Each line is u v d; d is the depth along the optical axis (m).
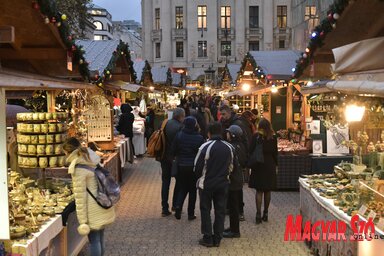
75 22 24.09
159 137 7.76
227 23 51.88
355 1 4.52
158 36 52.22
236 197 6.57
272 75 11.91
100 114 10.11
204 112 13.28
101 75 9.32
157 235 6.75
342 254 4.71
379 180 4.99
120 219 7.61
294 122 12.89
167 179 7.83
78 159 4.71
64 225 4.88
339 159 9.02
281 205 8.44
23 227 4.12
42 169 6.05
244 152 6.84
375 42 4.51
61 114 6.27
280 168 9.54
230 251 6.04
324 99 9.27
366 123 6.71
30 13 4.98
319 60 6.73
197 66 51.44
